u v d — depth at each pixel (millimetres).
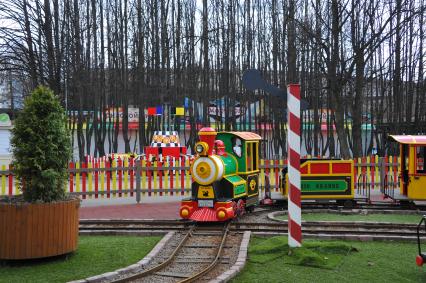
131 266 8195
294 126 9039
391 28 25062
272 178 19281
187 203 12617
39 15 22453
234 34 35094
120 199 17797
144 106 34406
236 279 7605
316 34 25891
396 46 30531
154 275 7895
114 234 11320
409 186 14914
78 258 8812
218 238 10859
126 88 34094
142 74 33438
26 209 8109
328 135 32219
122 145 37438
